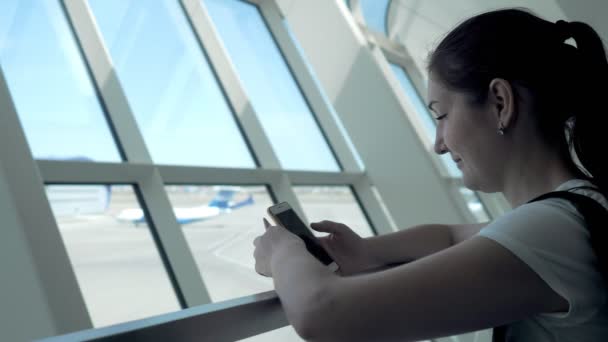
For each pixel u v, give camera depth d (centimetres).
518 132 74
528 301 58
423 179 441
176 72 343
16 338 151
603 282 58
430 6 580
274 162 379
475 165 78
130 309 252
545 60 72
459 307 56
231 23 429
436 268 57
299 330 59
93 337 45
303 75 480
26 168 172
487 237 60
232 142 368
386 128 454
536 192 74
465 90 76
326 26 472
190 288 271
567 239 60
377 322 56
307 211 410
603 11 443
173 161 313
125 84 304
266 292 68
